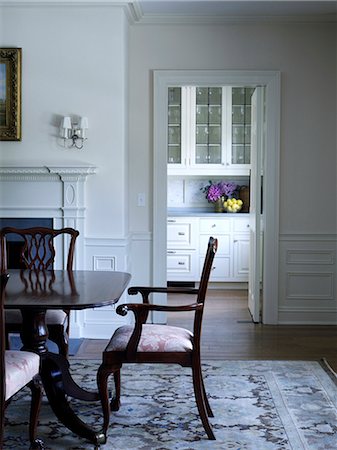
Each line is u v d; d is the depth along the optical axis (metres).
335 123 5.46
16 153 5.07
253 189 5.85
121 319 5.06
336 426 3.20
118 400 3.42
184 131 7.63
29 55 5.02
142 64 5.43
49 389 3.10
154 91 5.42
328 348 4.77
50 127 5.05
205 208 8.09
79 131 5.01
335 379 3.97
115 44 4.99
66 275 3.61
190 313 6.14
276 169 5.46
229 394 3.69
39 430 3.16
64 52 5.01
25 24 5.01
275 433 3.11
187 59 5.43
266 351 4.69
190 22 5.39
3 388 2.50
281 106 5.46
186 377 4.02
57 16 4.99
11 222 5.07
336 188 5.50
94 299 2.82
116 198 5.06
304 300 5.59
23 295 2.92
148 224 5.53
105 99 5.02
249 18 5.36
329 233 5.54
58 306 2.70
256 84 5.45
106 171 5.05
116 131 5.03
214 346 4.84
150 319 5.62
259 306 5.65
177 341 3.07
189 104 7.62
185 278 7.56
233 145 7.66
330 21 5.38
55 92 5.04
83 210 5.04
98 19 4.98
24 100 5.05
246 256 7.53
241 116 7.64
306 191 5.51
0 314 2.46
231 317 5.92
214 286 7.68
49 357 3.13
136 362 3.01
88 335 5.07
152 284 5.56
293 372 4.13
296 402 3.55
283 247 5.55
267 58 5.42
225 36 5.41
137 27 5.42
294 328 5.45
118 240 5.05
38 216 5.05
